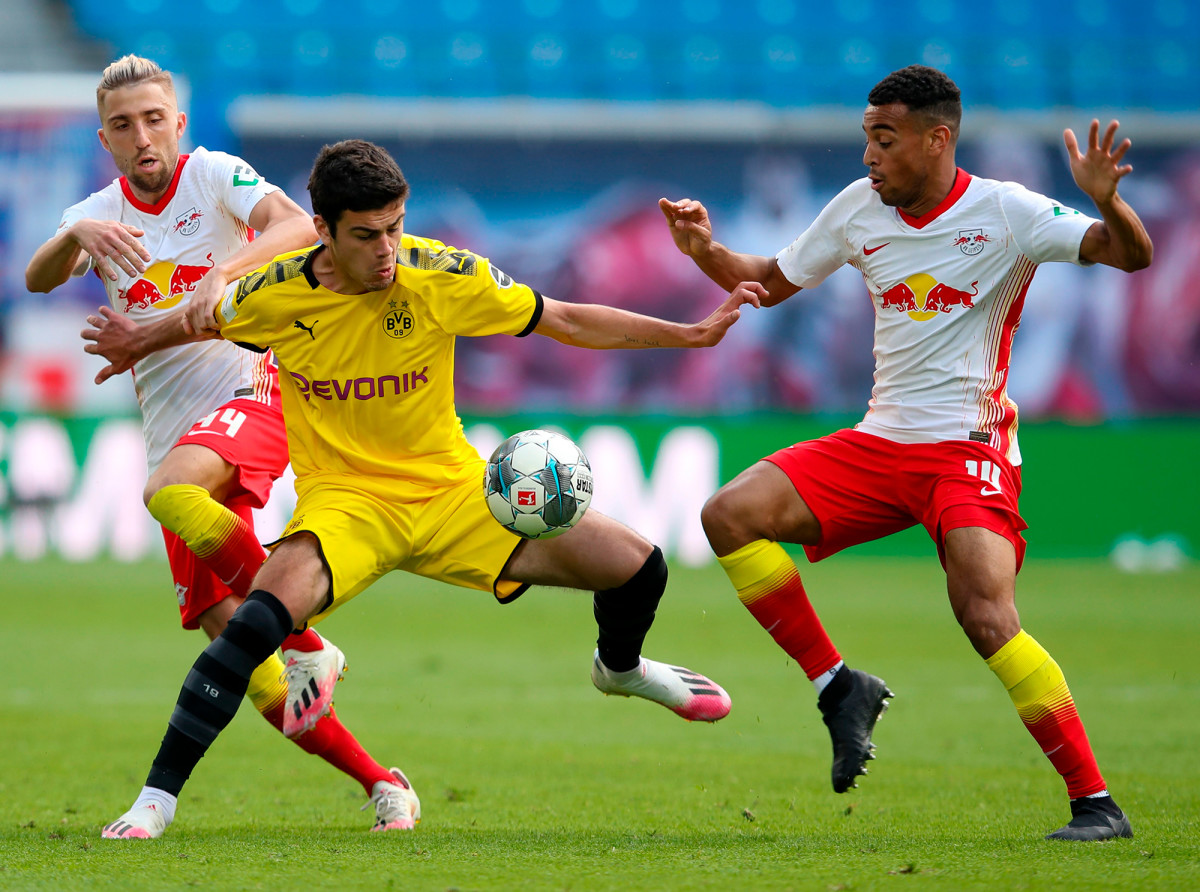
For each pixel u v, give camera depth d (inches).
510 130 2714.1
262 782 834.2
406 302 606.2
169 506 641.6
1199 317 2605.8
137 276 684.7
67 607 1836.9
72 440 2378.2
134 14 3117.6
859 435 673.0
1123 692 1239.5
